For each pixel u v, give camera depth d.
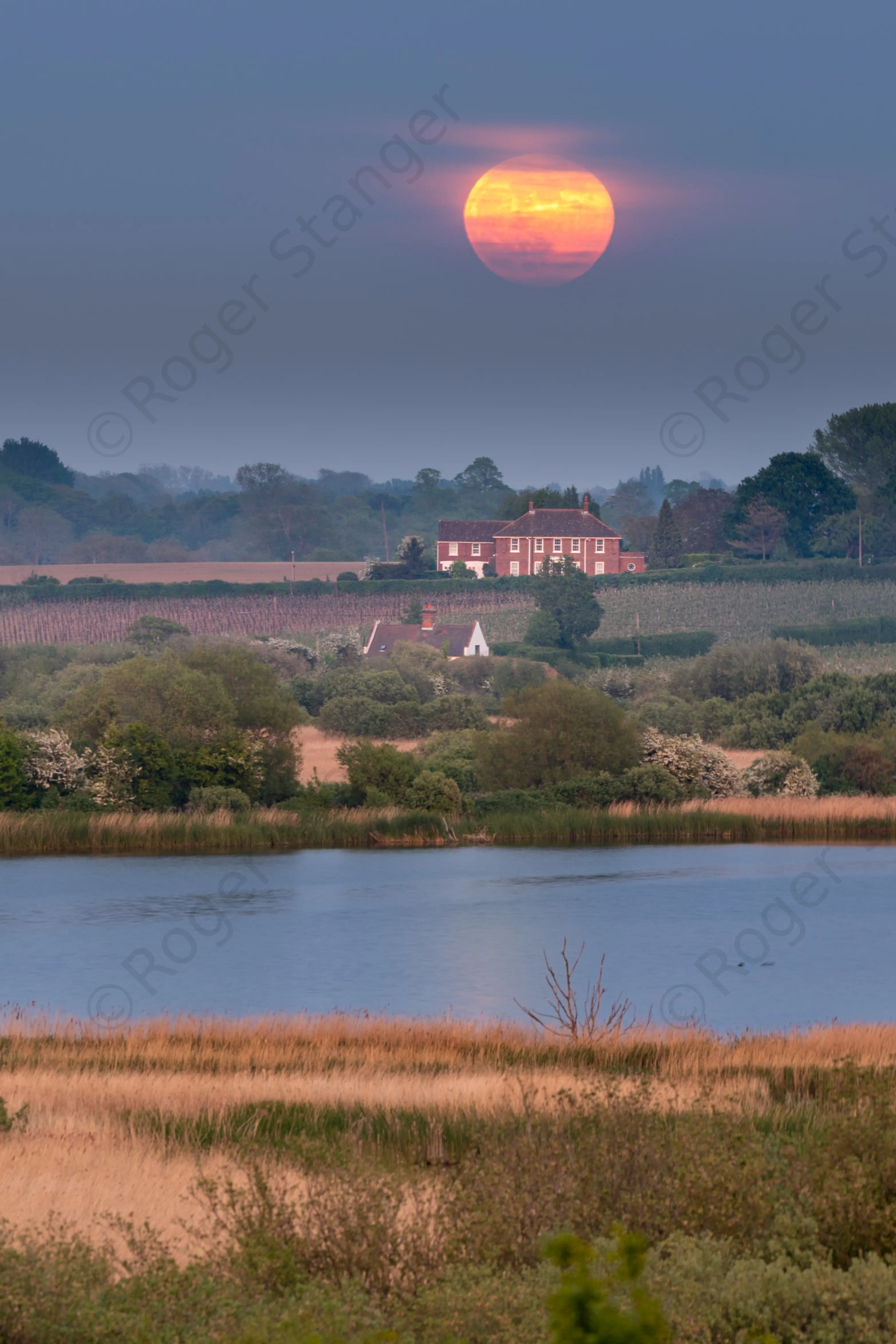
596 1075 90.94
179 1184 62.88
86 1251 46.00
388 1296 43.25
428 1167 64.31
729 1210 48.50
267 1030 114.88
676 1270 42.84
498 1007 137.50
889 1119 54.62
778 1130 70.12
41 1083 91.25
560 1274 41.75
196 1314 41.09
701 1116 57.97
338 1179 50.47
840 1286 41.75
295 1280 44.81
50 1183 62.91
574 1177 50.47
